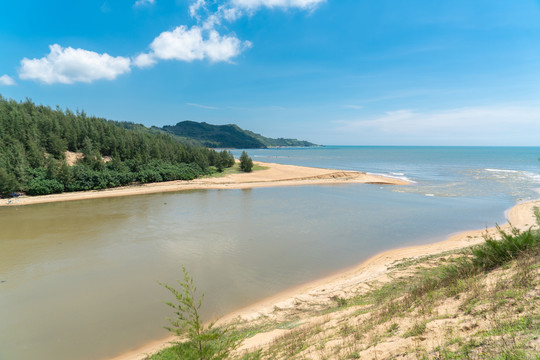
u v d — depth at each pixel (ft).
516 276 24.32
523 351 14.08
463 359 15.31
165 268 71.20
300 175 267.39
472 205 140.56
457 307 23.29
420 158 567.18
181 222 114.93
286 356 25.58
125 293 59.36
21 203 155.33
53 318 51.06
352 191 193.57
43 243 88.94
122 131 296.92
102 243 89.04
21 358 41.81
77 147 261.44
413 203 149.18
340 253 80.43
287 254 80.02
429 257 65.21
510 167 348.18
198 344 25.20
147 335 46.62
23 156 188.96
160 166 254.47
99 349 43.52
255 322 45.75
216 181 245.24
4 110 250.98
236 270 69.97
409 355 17.75
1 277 66.28
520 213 117.80
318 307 47.73
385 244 87.20
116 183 211.20
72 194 180.24
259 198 172.04
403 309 28.22
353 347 22.22
